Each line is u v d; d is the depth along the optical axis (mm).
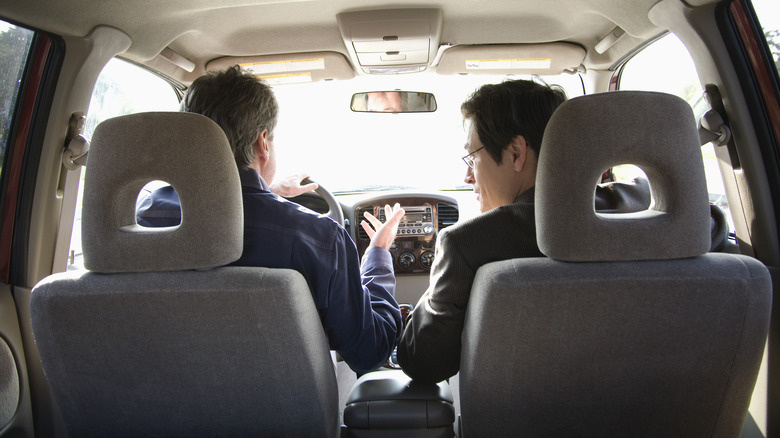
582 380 1080
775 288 1451
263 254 1210
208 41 2244
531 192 1200
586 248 935
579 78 2654
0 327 1596
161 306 1000
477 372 1084
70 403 1169
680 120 908
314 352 1113
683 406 1116
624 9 1812
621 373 1067
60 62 1657
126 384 1129
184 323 1020
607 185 1315
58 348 1067
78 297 996
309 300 1089
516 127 1251
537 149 1263
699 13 1500
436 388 1410
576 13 2041
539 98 1260
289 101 2961
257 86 1314
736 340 1019
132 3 1618
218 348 1057
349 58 2465
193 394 1142
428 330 1233
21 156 1685
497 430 1165
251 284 982
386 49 2246
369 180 3053
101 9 1577
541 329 999
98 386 1135
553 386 1091
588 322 986
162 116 950
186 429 1205
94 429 1214
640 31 1960
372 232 1946
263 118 1316
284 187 2086
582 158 908
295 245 1216
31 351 1714
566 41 2354
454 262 1147
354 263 1360
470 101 1336
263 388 1124
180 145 948
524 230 1119
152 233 982
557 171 929
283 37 2252
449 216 2871
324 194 2607
